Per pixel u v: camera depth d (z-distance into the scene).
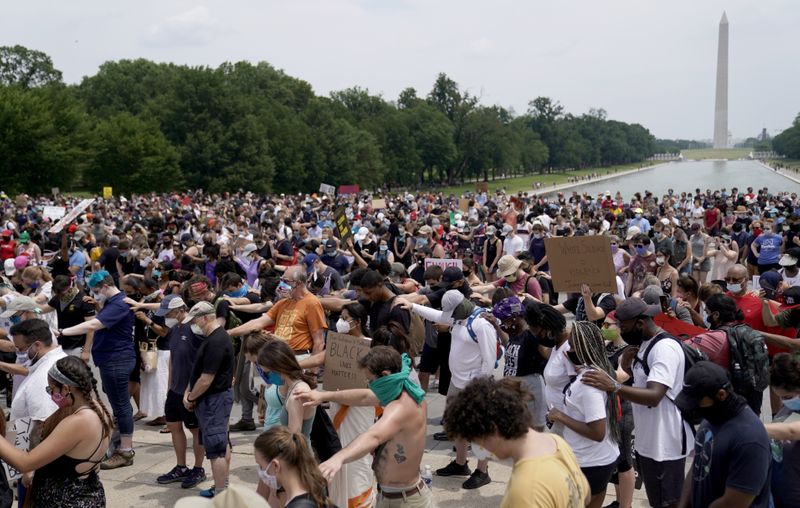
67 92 85.38
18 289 14.06
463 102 139.62
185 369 7.39
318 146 101.50
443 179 147.00
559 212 30.17
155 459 8.36
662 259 12.25
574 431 5.11
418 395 4.78
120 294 8.11
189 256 15.73
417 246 18.83
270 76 135.25
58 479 4.87
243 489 3.17
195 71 89.06
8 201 50.06
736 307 6.63
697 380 4.02
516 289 10.63
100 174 81.38
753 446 3.92
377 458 4.89
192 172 86.44
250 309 9.55
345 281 15.71
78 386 4.90
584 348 5.14
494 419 3.46
